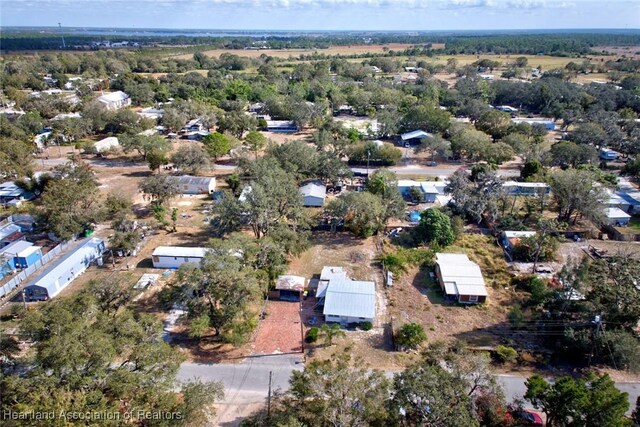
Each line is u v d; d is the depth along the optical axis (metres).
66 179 66.50
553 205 73.25
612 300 40.44
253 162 77.75
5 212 67.44
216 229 60.59
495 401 31.34
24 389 25.06
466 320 46.03
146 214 69.38
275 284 49.62
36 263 54.47
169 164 92.12
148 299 48.56
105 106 129.75
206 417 30.78
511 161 99.69
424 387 27.97
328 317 45.19
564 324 43.16
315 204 73.31
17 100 131.25
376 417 27.48
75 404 24.39
